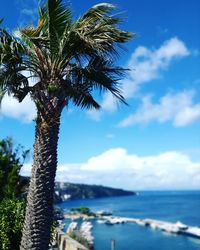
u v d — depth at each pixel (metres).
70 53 10.97
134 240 71.31
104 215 139.62
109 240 70.12
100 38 10.59
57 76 10.72
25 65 10.90
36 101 10.57
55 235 16.66
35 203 10.25
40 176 10.33
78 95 12.59
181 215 147.88
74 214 133.25
